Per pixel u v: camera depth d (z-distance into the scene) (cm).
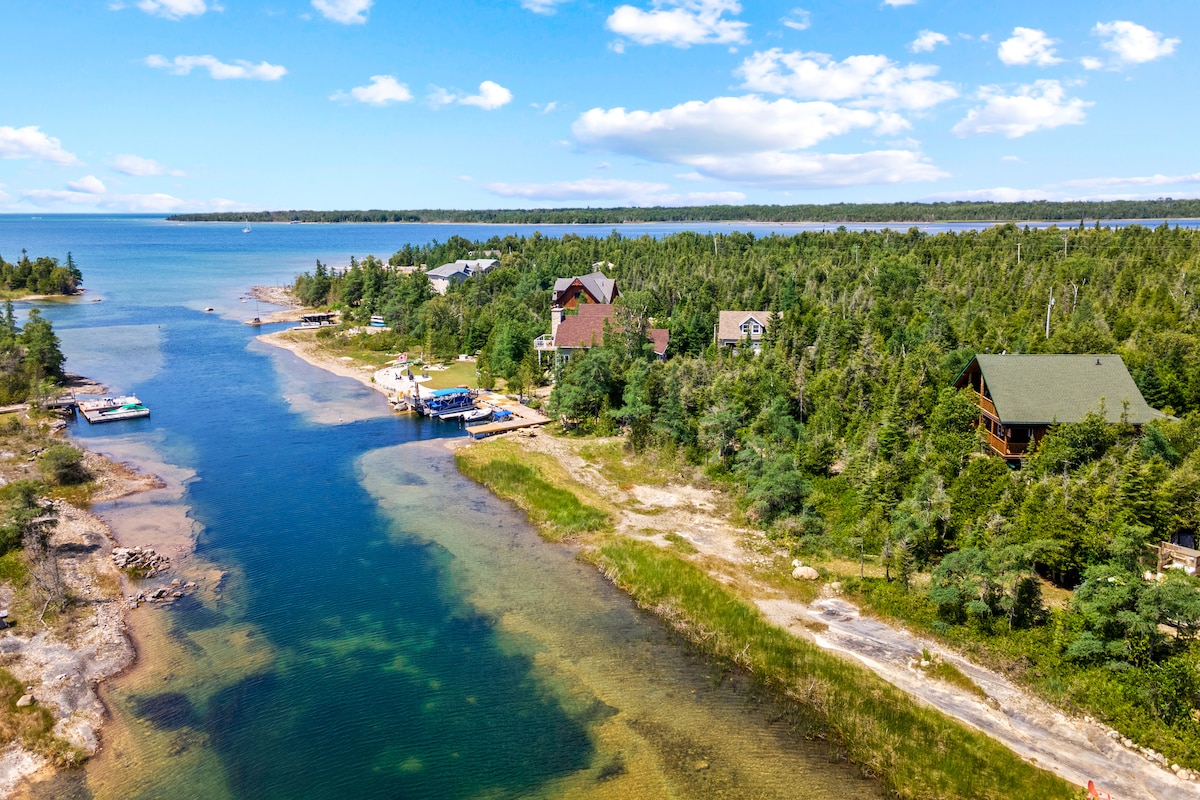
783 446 5794
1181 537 4091
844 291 11750
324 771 2864
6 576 4134
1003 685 3316
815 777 2853
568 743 3036
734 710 3247
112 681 3391
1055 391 5275
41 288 17400
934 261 13938
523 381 8856
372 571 4522
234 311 15675
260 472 6231
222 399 8644
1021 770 2780
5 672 3344
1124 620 3117
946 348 7612
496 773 2864
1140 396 5228
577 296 12625
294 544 4884
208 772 2858
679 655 3669
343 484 5994
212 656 3609
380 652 3669
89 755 2928
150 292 18738
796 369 7575
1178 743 2841
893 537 4294
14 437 6700
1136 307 8862
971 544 4094
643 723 3162
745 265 14962
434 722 3159
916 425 5784
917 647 3631
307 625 3909
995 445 5356
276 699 3294
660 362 8212
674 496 5688
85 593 4106
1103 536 3753
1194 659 3028
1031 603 3581
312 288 16462
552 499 5544
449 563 4647
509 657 3644
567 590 4319
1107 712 3045
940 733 2992
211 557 4662
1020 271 12069
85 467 6116
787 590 4209
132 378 9600
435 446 7025
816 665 3472
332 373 10188
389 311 13212
